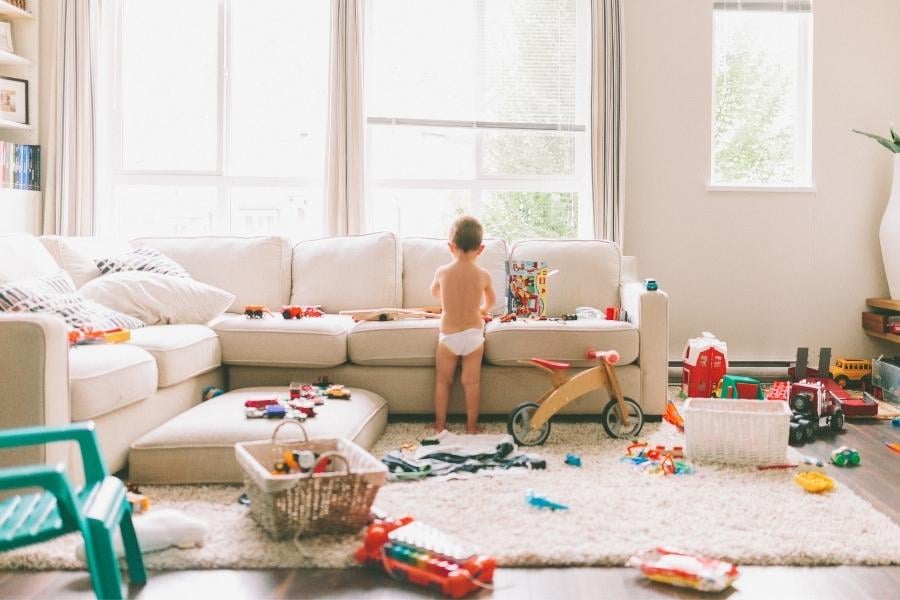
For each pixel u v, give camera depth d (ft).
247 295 12.57
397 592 5.62
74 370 7.22
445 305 10.32
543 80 15.15
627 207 15.03
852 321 15.20
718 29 15.35
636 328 10.91
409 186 15.05
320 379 10.55
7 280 9.14
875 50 15.08
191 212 15.15
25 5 14.14
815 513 7.14
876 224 15.12
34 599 5.47
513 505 7.28
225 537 6.49
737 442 8.79
